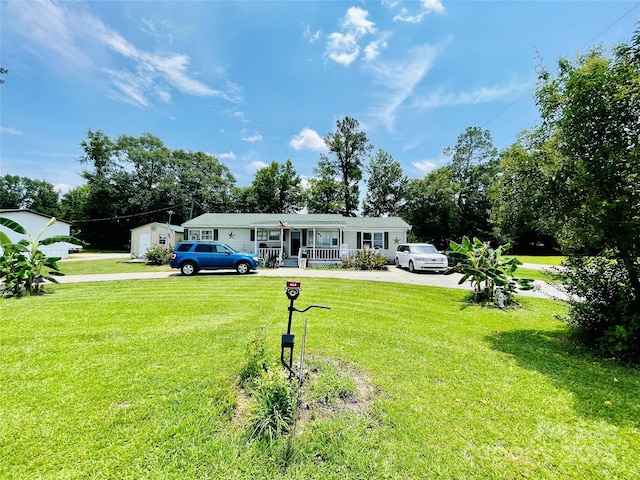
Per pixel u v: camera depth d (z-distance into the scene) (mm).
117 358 4113
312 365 3818
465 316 6828
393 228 20953
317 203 35312
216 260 14203
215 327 5652
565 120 4523
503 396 3215
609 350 4371
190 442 2371
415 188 31234
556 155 4887
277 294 9188
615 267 4719
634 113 3980
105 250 36906
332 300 8453
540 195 4809
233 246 20578
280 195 39219
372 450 2326
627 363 4137
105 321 6008
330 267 18234
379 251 21109
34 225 21312
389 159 35156
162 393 3145
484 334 5500
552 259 23703
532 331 5691
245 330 5477
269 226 19203
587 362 4188
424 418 2773
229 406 2881
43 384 3328
